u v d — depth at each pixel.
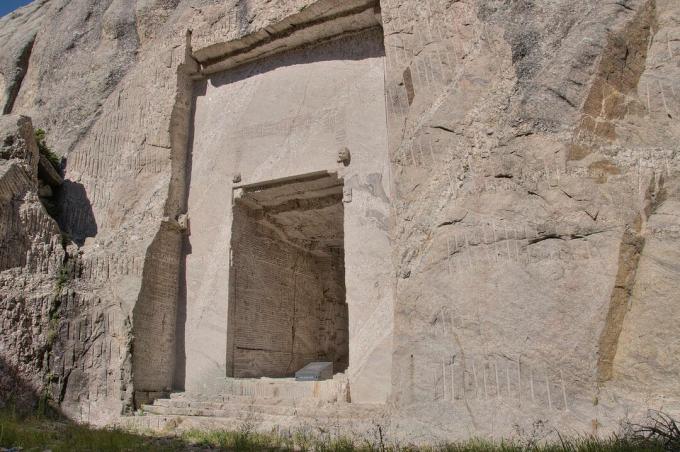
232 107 12.55
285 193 12.12
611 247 7.25
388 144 10.37
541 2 8.73
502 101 8.55
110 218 12.16
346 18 11.19
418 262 8.62
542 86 8.24
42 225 11.18
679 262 7.01
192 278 11.95
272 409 9.43
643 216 7.39
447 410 7.70
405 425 7.89
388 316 9.61
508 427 7.21
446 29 9.59
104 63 13.88
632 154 7.63
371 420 8.27
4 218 10.74
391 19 10.23
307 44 11.97
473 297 7.96
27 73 15.63
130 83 13.16
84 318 10.85
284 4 11.62
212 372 11.23
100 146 12.88
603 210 7.44
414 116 9.46
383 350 9.50
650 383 6.80
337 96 11.33
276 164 11.65
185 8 13.16
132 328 10.70
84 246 11.75
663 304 6.96
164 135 12.41
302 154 11.38
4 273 10.54
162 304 11.53
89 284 11.18
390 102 9.84
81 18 14.84
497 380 7.49
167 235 11.89
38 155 11.93
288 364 13.52
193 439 7.87
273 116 11.98
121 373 10.45
